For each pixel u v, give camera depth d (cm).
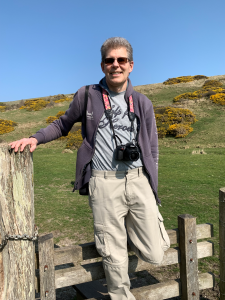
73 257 200
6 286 154
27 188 166
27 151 164
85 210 521
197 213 470
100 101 191
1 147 154
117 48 182
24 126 2342
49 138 189
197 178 701
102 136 188
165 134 1764
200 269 311
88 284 255
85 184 198
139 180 190
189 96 2588
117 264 186
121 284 191
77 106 195
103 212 187
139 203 189
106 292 242
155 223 192
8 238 158
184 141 1631
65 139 1772
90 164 195
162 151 1359
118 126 188
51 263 187
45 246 184
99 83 195
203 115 2047
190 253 222
